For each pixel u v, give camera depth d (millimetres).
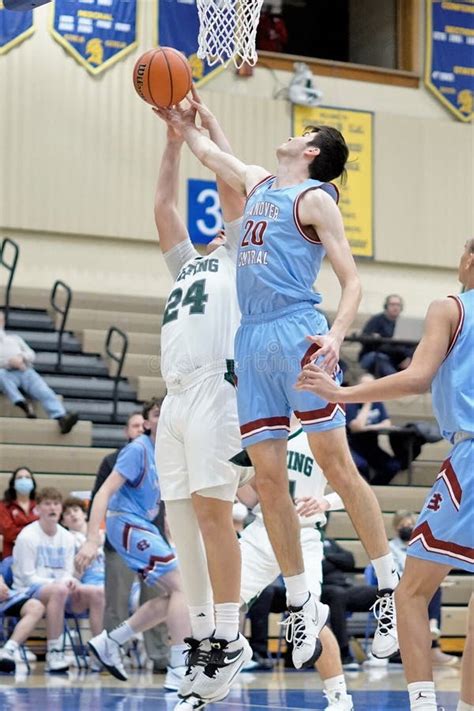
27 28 16906
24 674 10414
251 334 5590
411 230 18734
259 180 5926
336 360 5246
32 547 10938
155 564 9250
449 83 19219
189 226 17375
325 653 6500
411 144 18859
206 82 17734
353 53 20172
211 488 6008
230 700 8070
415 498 14938
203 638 6277
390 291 18594
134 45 17438
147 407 9688
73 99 17156
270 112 18062
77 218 17094
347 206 18359
